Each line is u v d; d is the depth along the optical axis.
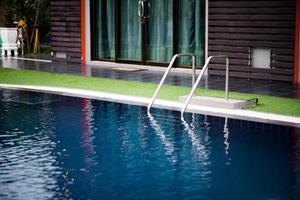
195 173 5.52
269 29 11.38
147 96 9.73
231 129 7.39
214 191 4.97
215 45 12.23
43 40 20.81
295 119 7.79
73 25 14.80
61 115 8.37
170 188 5.07
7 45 16.84
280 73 11.33
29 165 5.80
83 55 14.68
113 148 6.50
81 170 5.62
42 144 6.69
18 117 8.25
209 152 6.30
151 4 13.48
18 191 4.99
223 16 12.03
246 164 5.82
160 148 6.49
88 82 11.34
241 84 11.03
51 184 5.18
